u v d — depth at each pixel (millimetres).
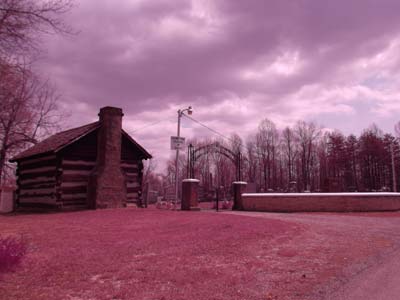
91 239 10602
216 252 8953
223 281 6574
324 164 66750
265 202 23969
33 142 27766
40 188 21625
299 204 22859
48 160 21156
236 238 10789
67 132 24453
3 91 12844
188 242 10148
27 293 5840
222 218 15797
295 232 12320
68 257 8258
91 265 7555
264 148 67812
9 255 7363
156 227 13180
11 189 25938
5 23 10461
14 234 11484
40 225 13766
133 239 10609
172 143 27406
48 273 6941
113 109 21078
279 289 6207
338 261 8281
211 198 41875
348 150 63219
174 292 5930
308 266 7820
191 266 7598
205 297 5723
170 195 40812
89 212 18250
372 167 62062
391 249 9773
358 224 15031
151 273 7004
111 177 20422
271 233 11812
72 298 5613
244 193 25734
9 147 27000
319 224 14922
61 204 19781
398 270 7547
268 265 7844
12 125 24609
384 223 15484
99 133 21203
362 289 6227
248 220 15031
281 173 67562
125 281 6527
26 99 21000
